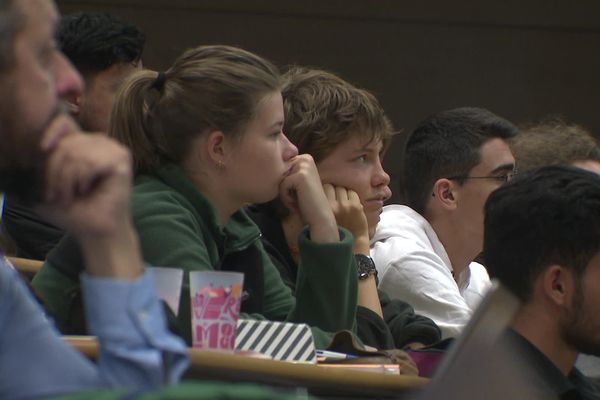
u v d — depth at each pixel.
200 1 29.05
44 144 4.53
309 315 9.73
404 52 30.61
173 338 4.72
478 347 3.43
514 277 8.58
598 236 8.41
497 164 12.97
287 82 11.42
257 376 6.80
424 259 12.20
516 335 8.47
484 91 31.06
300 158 10.23
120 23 11.98
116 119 9.36
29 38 4.49
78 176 4.55
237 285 7.19
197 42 29.08
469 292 13.28
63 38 11.89
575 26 31.38
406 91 30.61
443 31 30.80
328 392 7.32
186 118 9.26
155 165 9.27
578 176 8.58
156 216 8.89
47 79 4.52
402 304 11.09
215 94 9.24
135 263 4.68
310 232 9.96
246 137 9.33
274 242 10.69
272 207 10.72
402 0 30.48
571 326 8.45
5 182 4.59
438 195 13.04
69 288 8.26
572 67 31.42
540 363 8.41
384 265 12.21
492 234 8.71
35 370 5.04
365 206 11.26
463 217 12.99
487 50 31.06
